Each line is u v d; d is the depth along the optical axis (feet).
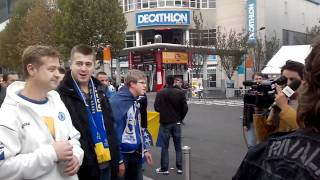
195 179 25.35
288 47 32.65
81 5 116.98
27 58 9.11
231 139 41.34
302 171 4.55
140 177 16.99
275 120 12.28
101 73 28.07
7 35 162.71
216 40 145.28
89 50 12.76
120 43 121.29
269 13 201.98
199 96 125.70
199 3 194.18
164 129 26.43
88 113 12.26
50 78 9.13
